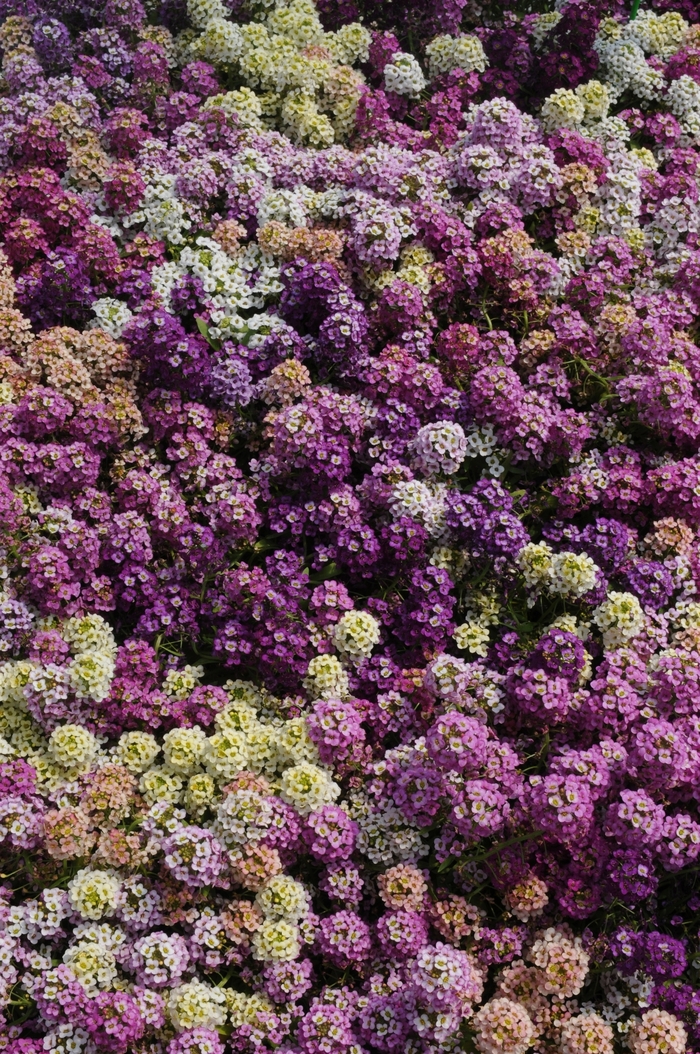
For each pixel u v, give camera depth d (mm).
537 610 1030
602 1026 899
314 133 1234
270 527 1021
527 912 930
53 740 942
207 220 1152
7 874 921
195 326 1088
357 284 1132
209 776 944
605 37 1335
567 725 971
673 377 1063
